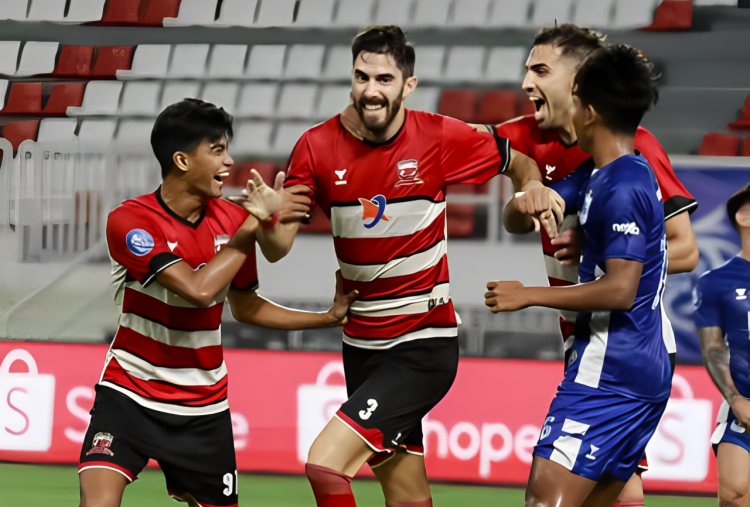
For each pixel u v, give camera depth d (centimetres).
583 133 757
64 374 1627
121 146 2167
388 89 841
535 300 727
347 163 891
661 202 752
